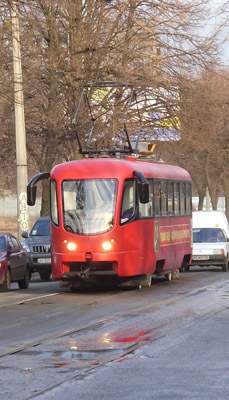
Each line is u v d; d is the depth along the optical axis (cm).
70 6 4612
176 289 2988
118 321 1975
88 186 2889
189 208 3797
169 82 4731
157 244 3147
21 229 4094
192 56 4806
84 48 4644
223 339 1642
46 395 1112
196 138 4975
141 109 4834
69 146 4909
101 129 4691
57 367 1330
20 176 4119
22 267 3300
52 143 4791
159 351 1488
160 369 1298
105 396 1100
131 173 2923
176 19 4700
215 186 9812
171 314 2116
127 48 4709
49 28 4569
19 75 4169
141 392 1122
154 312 2173
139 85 4666
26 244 3884
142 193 2842
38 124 4934
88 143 3488
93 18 4725
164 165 3469
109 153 3319
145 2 4775
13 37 4166
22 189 4116
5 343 1627
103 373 1270
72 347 1549
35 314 2192
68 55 4631
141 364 1348
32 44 4653
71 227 2861
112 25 4738
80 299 2639
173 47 4784
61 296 2775
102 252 2823
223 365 1327
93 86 4216
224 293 2781
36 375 1262
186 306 2325
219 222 4700
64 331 1800
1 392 1134
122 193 2884
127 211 2888
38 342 1623
